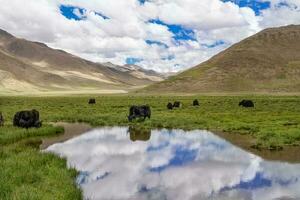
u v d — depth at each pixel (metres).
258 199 14.88
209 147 27.45
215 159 22.81
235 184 17.03
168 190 16.12
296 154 24.22
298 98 115.62
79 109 66.56
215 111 61.16
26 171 16.98
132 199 14.95
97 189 16.25
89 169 20.08
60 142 29.77
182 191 15.97
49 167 18.77
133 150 26.22
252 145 27.62
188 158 23.16
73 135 33.94
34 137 32.03
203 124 41.50
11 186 14.43
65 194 14.40
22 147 25.12
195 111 61.06
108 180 17.75
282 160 22.42
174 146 28.02
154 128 39.69
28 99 132.25
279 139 28.80
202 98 125.19
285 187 16.56
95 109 66.25
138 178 18.19
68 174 17.86
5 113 53.50
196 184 17.12
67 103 93.94
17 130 32.34
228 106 75.06
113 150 26.22
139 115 45.69
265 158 23.05
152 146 28.03
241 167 20.55
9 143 28.03
